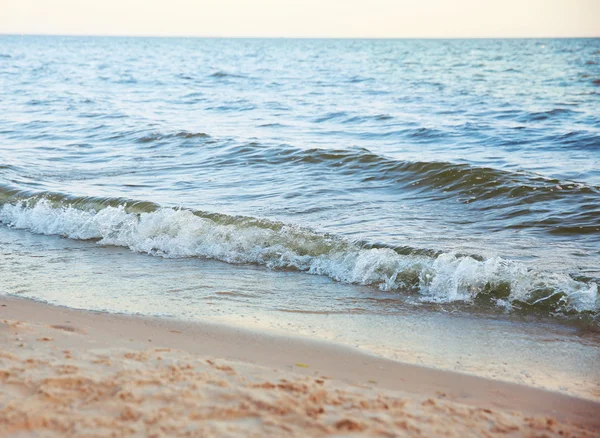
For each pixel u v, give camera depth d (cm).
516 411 354
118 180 1175
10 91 3250
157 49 12656
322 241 744
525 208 945
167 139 1622
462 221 887
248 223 803
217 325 509
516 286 609
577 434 328
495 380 417
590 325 543
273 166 1297
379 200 1017
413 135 1778
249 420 304
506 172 1124
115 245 818
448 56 8506
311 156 1343
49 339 421
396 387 390
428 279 642
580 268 677
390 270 667
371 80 4175
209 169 1285
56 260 738
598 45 14450
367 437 296
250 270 707
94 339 438
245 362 422
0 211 972
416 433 304
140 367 369
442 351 475
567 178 1173
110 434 285
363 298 611
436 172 1147
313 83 3941
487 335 515
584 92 3250
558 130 1834
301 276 687
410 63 6600
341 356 448
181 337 472
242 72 5100
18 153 1466
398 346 482
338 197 1035
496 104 2673
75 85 3728
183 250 777
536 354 474
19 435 283
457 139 1706
